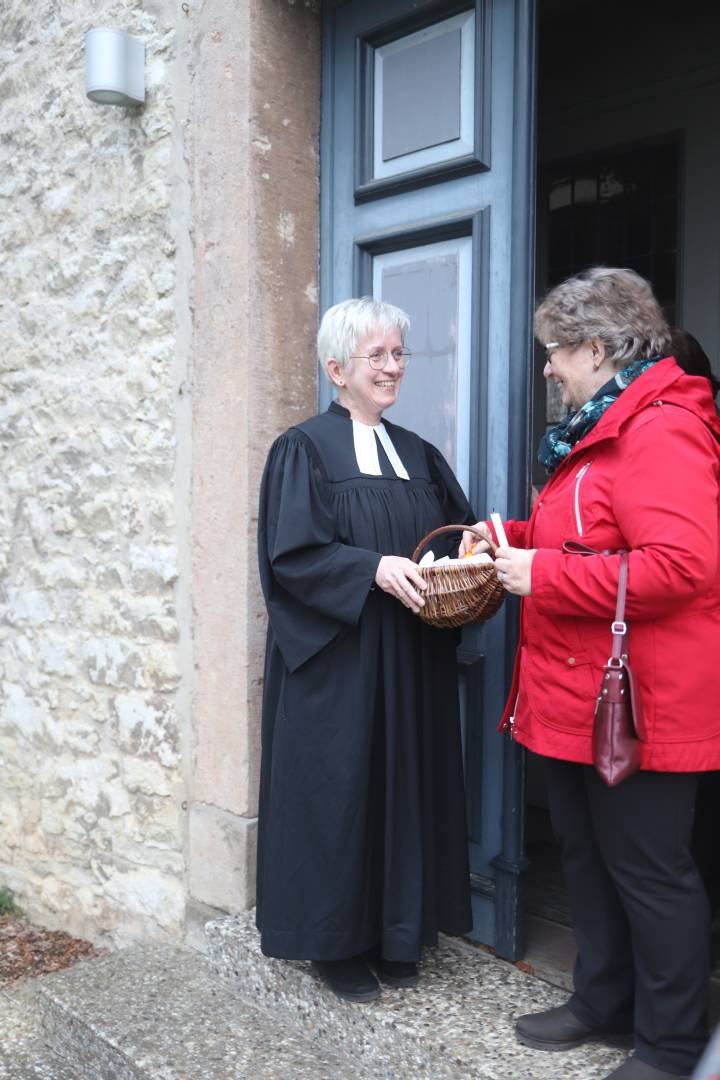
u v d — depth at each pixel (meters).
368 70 2.90
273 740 2.45
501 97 2.54
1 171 3.80
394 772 2.31
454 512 2.55
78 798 3.59
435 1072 2.17
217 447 3.00
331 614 2.24
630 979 2.11
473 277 2.61
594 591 1.81
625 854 1.90
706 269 3.94
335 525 2.32
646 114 4.09
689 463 1.78
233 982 2.76
